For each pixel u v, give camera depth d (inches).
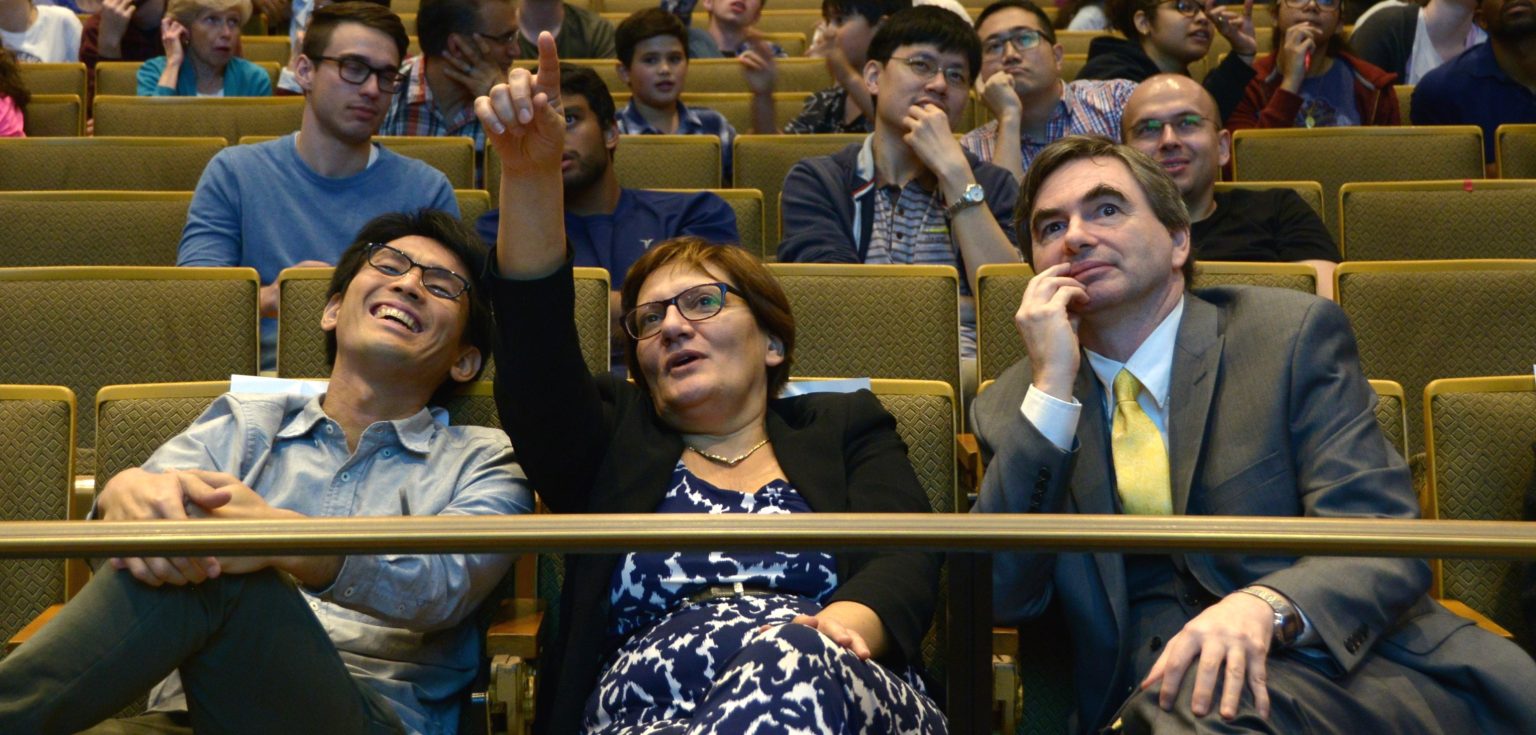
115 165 146.8
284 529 51.2
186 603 61.4
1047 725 78.2
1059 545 51.3
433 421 83.1
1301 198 129.3
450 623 73.4
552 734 71.0
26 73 189.9
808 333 102.0
